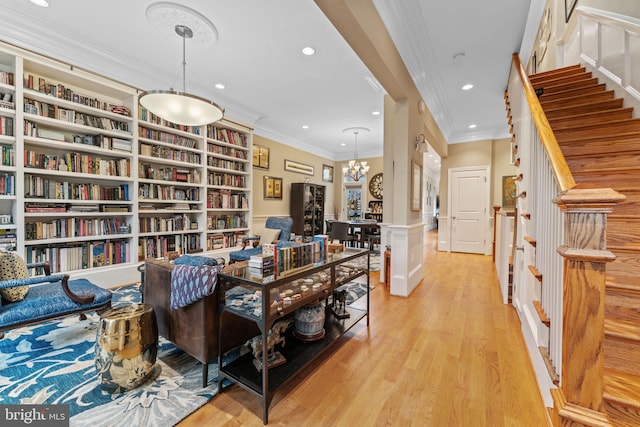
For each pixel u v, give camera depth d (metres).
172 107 2.36
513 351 2.03
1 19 2.43
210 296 1.54
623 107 2.12
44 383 1.57
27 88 2.68
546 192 1.46
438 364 1.86
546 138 1.39
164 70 3.43
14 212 2.65
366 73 3.48
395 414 1.40
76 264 3.06
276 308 1.52
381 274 3.90
